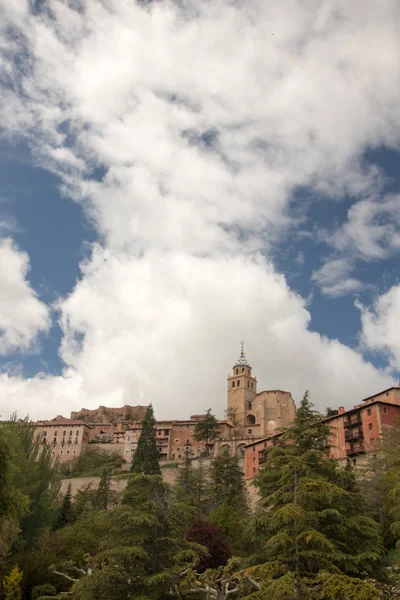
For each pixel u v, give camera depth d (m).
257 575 24.05
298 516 23.91
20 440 58.09
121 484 106.38
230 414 160.62
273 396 155.62
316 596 21.62
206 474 98.44
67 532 54.91
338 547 28.97
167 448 152.62
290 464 27.16
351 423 83.81
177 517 32.62
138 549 28.84
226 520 60.19
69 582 42.84
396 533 39.94
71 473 133.50
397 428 74.19
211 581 33.59
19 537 47.78
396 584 29.56
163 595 30.23
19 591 32.72
